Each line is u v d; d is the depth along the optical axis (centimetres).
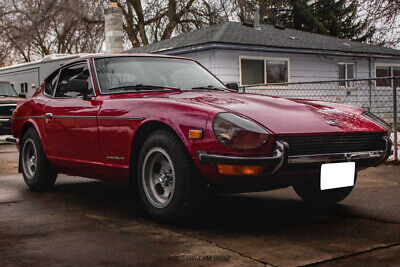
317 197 418
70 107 451
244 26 1612
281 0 2686
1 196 488
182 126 332
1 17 2766
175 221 348
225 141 312
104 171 410
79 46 2717
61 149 464
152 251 286
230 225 352
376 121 390
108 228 346
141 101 374
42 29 2598
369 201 436
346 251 282
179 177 336
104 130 401
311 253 279
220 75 1368
